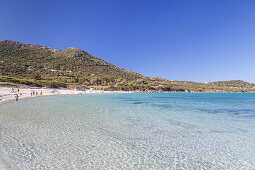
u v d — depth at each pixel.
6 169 6.91
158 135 12.88
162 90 158.62
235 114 25.19
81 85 138.62
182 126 16.23
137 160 8.34
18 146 9.53
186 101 52.75
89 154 8.86
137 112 25.56
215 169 7.63
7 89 69.75
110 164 7.80
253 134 13.55
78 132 12.99
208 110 30.03
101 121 17.64
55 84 111.62
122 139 11.62
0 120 16.17
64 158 8.23
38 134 12.02
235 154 9.40
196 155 9.16
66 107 29.12
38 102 36.41
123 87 143.12
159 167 7.66
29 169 7.00
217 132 14.10
